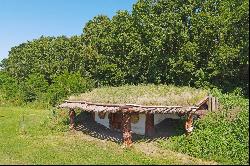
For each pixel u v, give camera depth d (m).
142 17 46.53
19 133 35.91
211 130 29.64
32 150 28.69
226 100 34.00
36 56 78.62
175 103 31.20
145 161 24.86
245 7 34.00
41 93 58.44
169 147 28.64
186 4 42.72
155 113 30.33
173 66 42.81
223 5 41.09
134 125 33.84
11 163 24.44
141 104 30.16
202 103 32.16
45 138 33.59
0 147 29.92
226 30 39.28
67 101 37.78
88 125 38.25
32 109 53.31
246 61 35.59
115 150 28.44
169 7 43.81
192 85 42.88
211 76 40.91
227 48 37.50
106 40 52.66
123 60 50.78
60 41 74.94
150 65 46.47
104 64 52.22
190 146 27.88
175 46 43.47
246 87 38.81
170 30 42.41
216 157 25.44
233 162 24.45
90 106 33.31
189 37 42.03
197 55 41.41
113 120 36.16
